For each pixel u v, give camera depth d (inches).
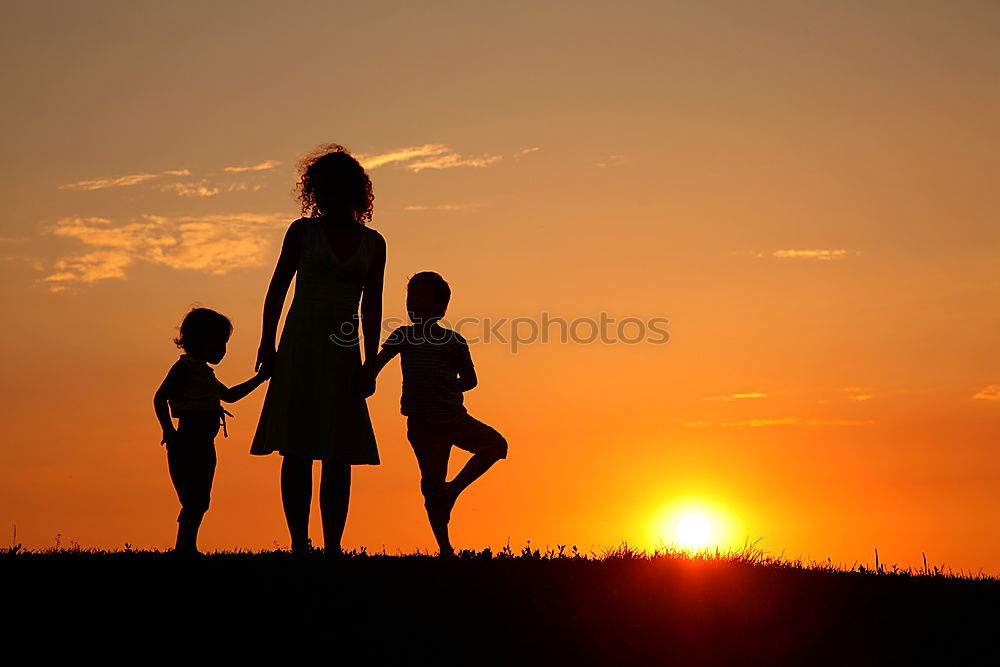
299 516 770.2
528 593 757.9
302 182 780.0
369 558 803.4
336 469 781.3
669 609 760.3
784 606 781.9
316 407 751.1
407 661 661.9
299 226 766.5
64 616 691.4
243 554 855.7
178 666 642.2
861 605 799.7
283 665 648.4
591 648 695.1
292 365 749.9
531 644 692.1
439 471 807.1
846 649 724.0
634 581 807.1
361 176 777.6
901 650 725.9
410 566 781.3
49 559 806.5
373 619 700.7
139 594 722.2
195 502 890.1
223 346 910.4
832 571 925.2
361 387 767.7
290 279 777.6
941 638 746.2
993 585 882.8
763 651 710.5
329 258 755.4
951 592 848.9
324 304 754.8
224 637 673.0
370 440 773.3
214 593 725.3
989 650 729.0
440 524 818.8
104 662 642.2
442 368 813.9
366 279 782.5
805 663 700.7
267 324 770.2
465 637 691.4
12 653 645.9
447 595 737.6
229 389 788.6
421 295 826.2
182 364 890.7
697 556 938.7
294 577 747.4
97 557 825.5
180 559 803.4
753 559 940.0
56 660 642.2
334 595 725.9
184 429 888.3
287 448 740.7
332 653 663.8
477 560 813.2
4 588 730.8
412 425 819.4
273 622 691.4
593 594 770.8
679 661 689.0
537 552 888.3
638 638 712.4
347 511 792.3
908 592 840.3
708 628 736.3
